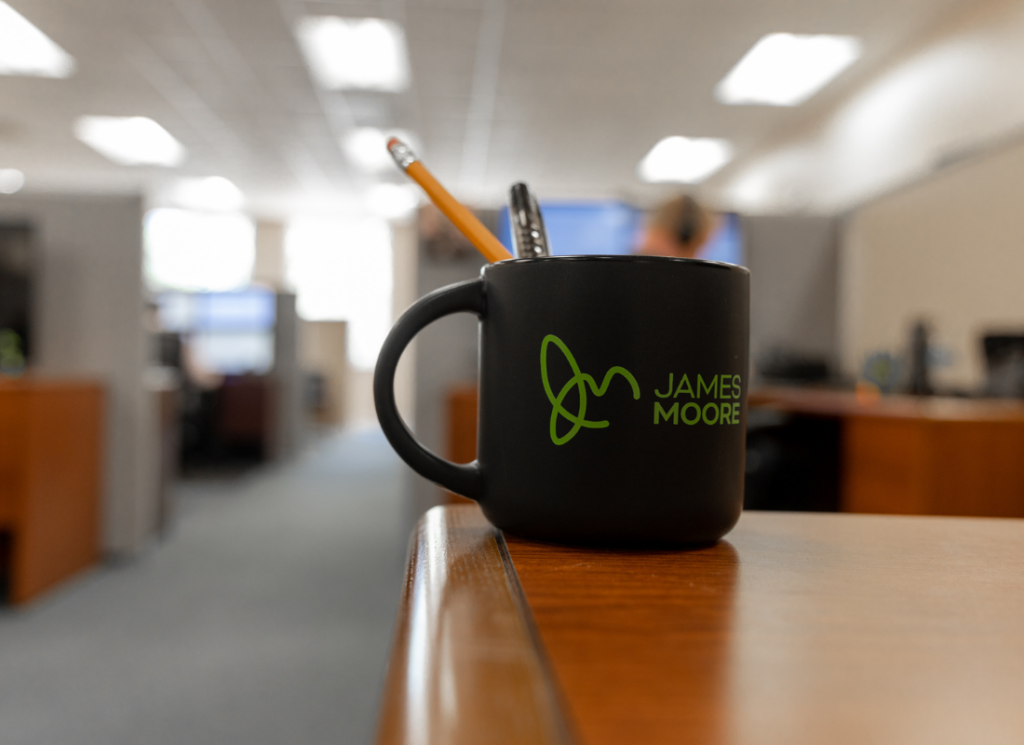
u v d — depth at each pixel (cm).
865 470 143
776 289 293
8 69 424
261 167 639
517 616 18
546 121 491
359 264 882
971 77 316
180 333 477
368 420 882
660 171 606
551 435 26
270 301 532
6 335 251
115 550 269
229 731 145
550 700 13
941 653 16
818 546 27
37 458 220
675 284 26
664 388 26
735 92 436
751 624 17
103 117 509
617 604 19
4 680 167
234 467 510
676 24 350
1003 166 230
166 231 829
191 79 436
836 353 294
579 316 26
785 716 12
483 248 31
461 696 13
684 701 13
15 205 267
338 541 308
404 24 356
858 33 357
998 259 229
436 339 284
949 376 248
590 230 270
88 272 269
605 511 26
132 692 162
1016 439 126
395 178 675
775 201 526
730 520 27
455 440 201
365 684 168
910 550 27
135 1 341
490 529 30
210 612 216
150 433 290
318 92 453
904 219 269
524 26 355
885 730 12
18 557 215
